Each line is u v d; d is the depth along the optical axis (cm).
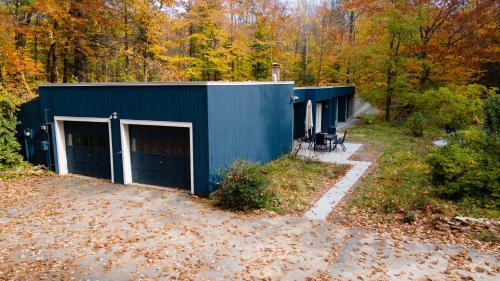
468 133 1188
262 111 1501
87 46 2133
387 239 817
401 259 720
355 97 3534
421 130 2242
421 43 2689
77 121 1431
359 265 704
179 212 1020
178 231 883
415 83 2811
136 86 1248
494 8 2450
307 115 2114
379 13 2627
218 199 1102
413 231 852
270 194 1106
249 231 884
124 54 2439
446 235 816
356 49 2880
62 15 1822
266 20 3344
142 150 1314
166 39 2995
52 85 1422
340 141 1900
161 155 1280
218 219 966
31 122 1515
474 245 764
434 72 2770
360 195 1148
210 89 1131
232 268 701
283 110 1731
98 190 1245
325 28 3875
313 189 1229
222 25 2959
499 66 2880
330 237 841
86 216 982
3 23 1833
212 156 1162
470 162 1026
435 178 1105
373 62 2745
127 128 1320
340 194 1174
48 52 2317
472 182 993
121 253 764
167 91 1193
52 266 711
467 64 2619
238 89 1294
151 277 670
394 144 1988
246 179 1065
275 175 1355
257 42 3206
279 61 3659
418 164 1449
